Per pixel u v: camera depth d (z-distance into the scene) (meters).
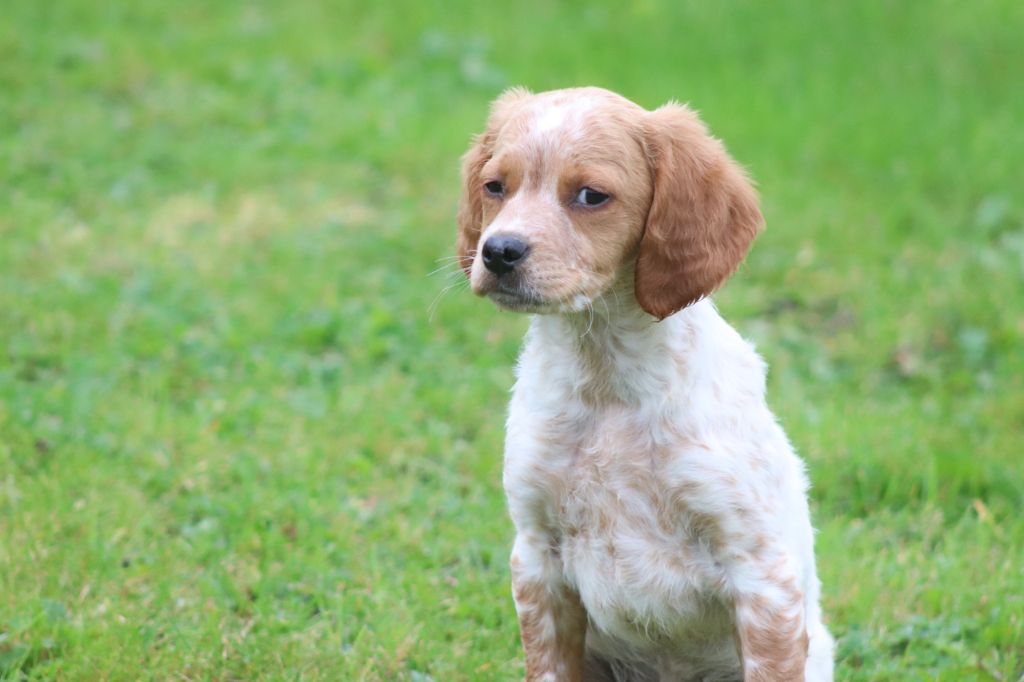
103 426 10.42
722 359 6.87
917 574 8.91
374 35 20.38
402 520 9.42
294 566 8.69
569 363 6.91
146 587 8.44
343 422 10.70
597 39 20.22
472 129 17.23
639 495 6.77
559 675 7.24
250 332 12.23
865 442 10.51
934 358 12.22
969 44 19.83
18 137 16.50
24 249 13.72
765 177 15.84
